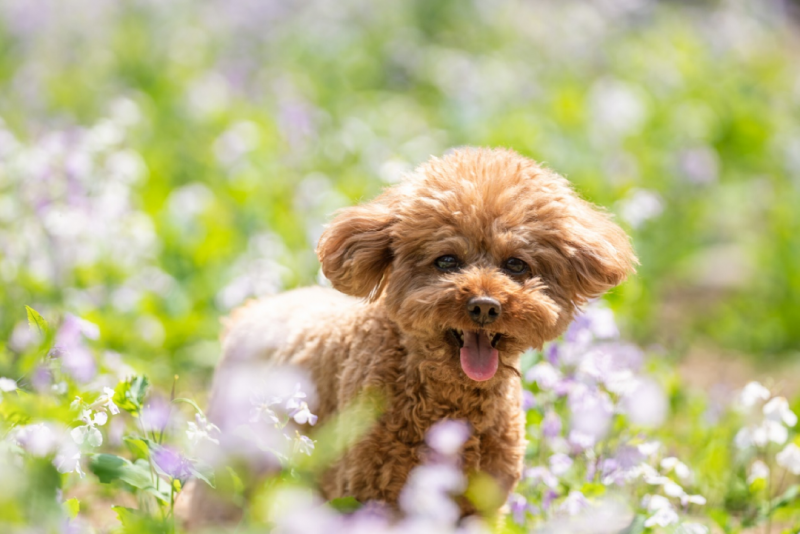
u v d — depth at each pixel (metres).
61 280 5.78
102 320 5.55
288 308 4.27
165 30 11.96
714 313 7.99
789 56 14.64
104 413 3.15
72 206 5.91
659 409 4.19
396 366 3.63
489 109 9.94
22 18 11.20
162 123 9.34
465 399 3.59
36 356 3.53
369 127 9.12
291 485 3.26
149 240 6.24
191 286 6.38
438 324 3.46
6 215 5.98
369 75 11.78
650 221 7.96
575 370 4.54
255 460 4.01
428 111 10.60
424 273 3.66
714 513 3.88
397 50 12.14
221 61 11.01
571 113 9.79
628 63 12.25
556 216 3.70
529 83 10.84
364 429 3.55
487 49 12.81
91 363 3.68
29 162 6.18
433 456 3.52
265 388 3.72
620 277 3.82
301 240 6.84
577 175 7.99
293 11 12.80
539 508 3.90
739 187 9.48
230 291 5.70
